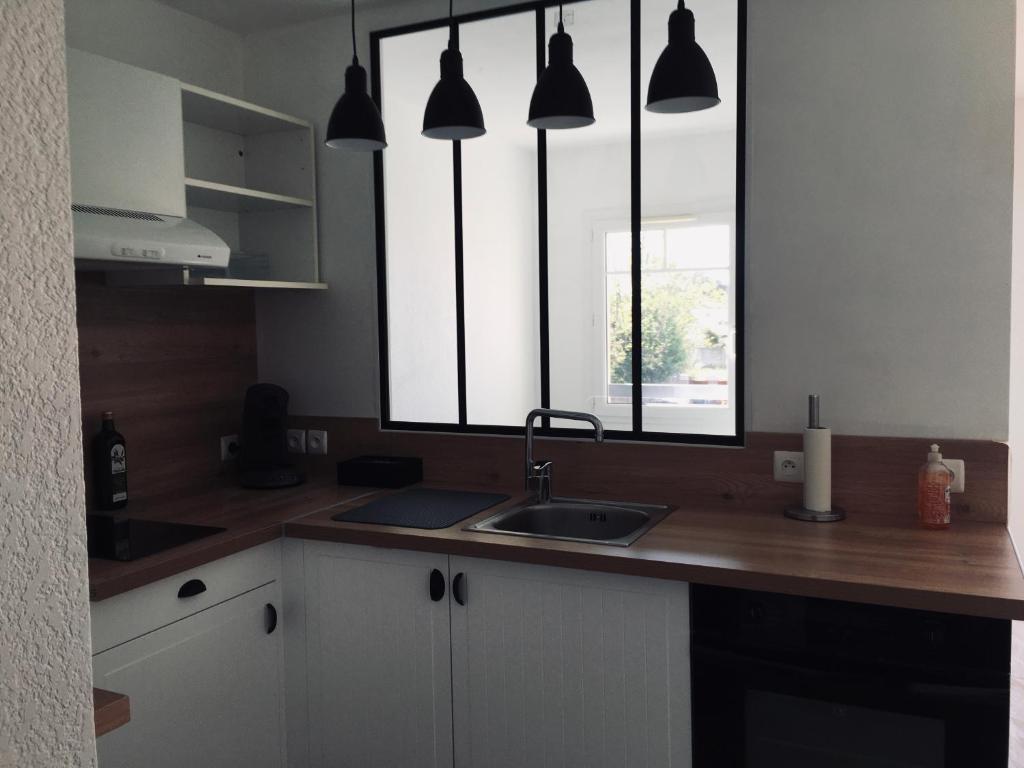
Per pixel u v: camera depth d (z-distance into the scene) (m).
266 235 2.87
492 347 5.33
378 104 2.73
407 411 4.07
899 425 2.12
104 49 2.44
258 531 2.11
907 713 1.61
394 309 3.97
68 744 0.56
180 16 2.69
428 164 4.25
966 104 2.01
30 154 0.52
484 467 2.62
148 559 1.85
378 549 2.11
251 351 2.95
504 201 5.48
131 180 2.07
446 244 4.43
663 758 1.83
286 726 2.27
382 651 2.12
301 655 2.23
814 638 1.67
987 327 2.02
